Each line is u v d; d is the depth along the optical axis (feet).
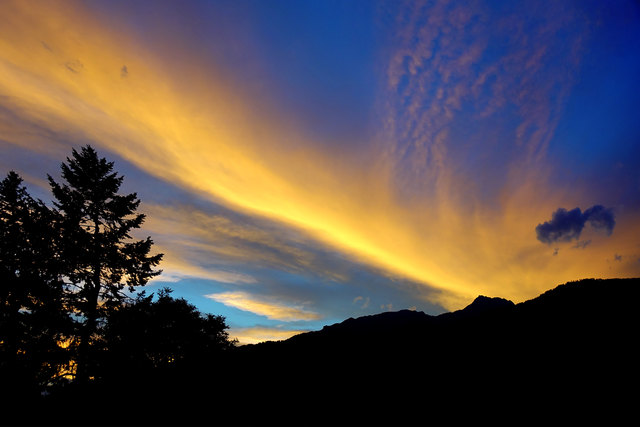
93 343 69.77
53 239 72.74
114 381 64.34
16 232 71.77
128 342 72.49
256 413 45.98
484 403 44.70
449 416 42.24
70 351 67.05
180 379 62.85
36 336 66.03
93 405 50.14
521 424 37.32
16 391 54.90
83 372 65.62
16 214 71.97
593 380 44.45
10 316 64.69
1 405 50.75
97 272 72.49
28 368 61.16
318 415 44.93
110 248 75.00
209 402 50.37
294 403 49.73
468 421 40.04
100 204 77.36
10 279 65.82
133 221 80.12
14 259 69.26
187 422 42.88
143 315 76.89
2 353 61.31
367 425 41.24
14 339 63.21
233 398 52.11
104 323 71.92
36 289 67.05
